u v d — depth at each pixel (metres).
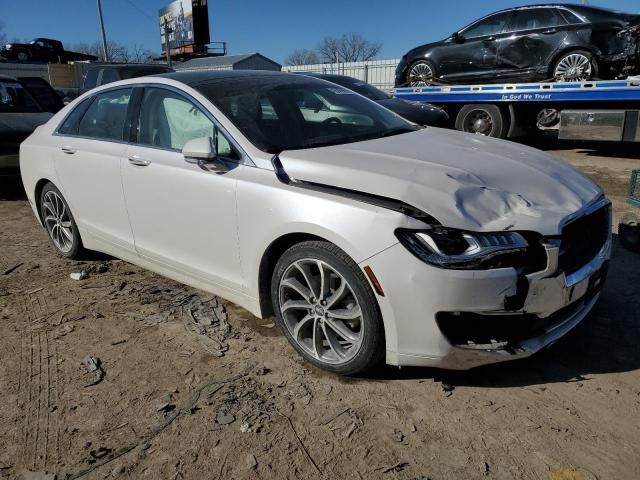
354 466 2.35
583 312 2.95
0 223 6.20
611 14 8.99
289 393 2.84
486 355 2.59
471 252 2.45
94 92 4.38
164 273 3.87
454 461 2.35
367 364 2.79
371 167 2.85
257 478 2.31
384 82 23.95
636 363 3.00
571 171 3.25
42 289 4.25
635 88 8.51
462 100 10.76
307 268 2.90
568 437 2.46
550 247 2.52
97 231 4.29
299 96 3.78
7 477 2.35
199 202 3.33
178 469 2.37
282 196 2.89
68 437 2.58
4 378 3.06
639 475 2.24
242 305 3.36
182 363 3.15
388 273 2.53
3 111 8.05
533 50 9.75
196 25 49.22
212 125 3.35
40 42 37.34
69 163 4.32
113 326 3.61
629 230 4.65
